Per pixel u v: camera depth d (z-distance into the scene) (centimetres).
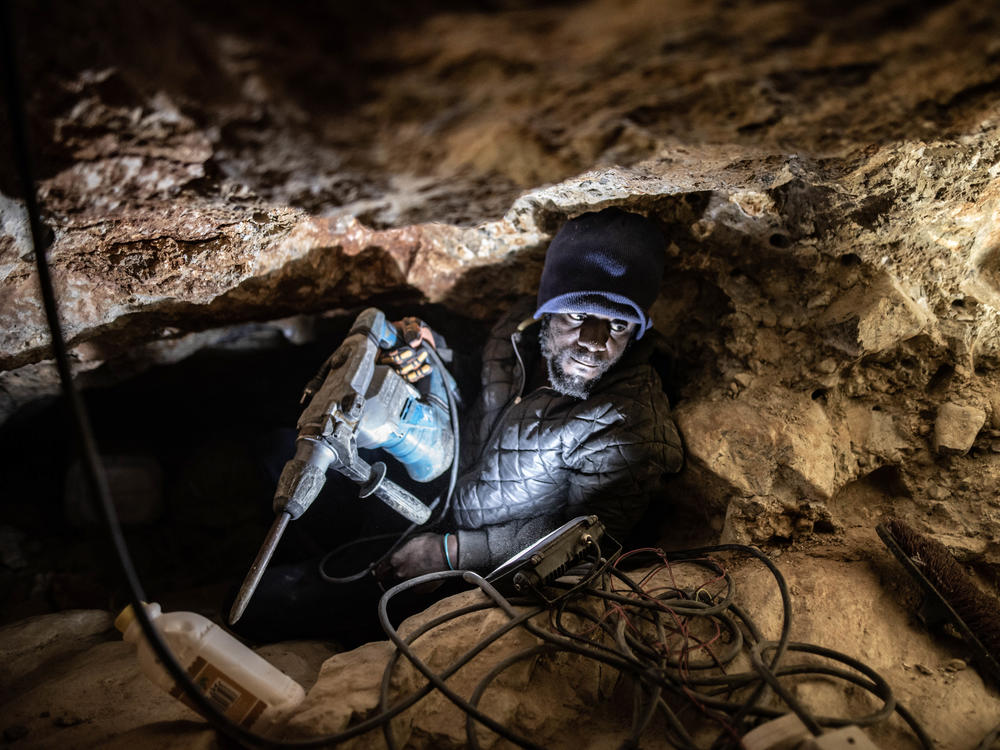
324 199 151
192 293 208
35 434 336
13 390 258
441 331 300
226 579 312
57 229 168
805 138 139
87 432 122
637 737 140
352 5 85
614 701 166
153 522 335
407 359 214
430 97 104
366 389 192
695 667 159
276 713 147
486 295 271
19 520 324
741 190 197
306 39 91
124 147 132
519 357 232
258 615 219
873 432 212
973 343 209
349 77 98
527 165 138
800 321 217
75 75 115
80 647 217
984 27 97
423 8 85
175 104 118
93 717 166
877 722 144
